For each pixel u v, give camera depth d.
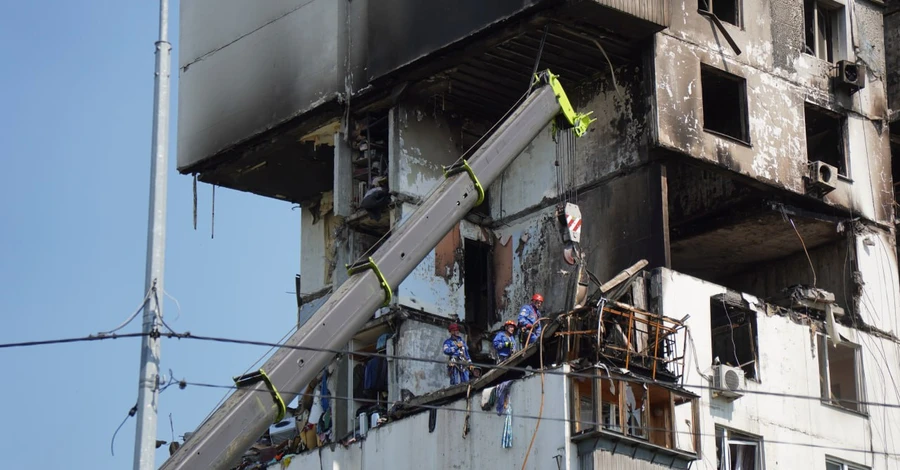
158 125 44.56
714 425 68.44
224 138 83.19
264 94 82.00
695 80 73.31
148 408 40.72
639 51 73.06
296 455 74.56
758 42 77.06
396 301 74.88
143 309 42.06
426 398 69.12
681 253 81.06
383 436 70.69
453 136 79.00
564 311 66.19
